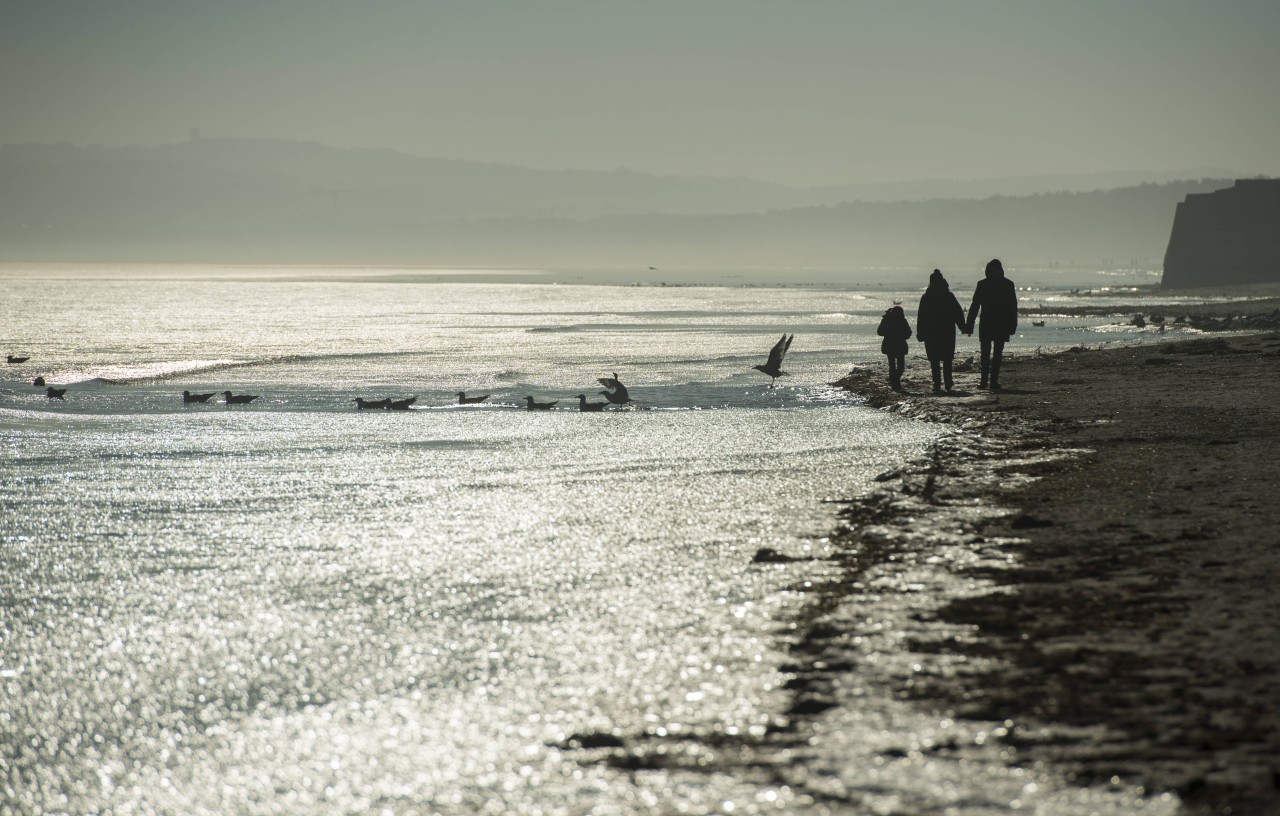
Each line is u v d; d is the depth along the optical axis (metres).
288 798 18.67
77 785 19.44
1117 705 20.72
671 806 17.55
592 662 24.89
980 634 25.75
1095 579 30.20
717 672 23.88
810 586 30.91
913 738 19.64
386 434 75.25
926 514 40.56
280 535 39.72
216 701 23.14
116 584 32.75
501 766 19.52
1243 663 22.55
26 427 80.50
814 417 80.31
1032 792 17.22
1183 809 16.34
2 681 24.45
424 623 28.31
